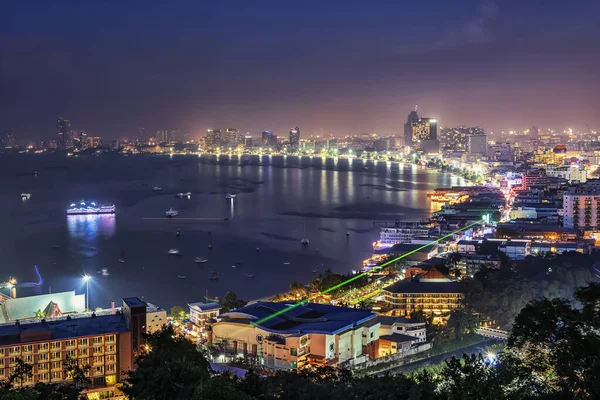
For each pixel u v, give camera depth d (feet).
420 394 451.94
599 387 395.55
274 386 563.07
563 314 435.53
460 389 434.71
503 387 443.32
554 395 436.76
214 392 439.22
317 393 508.53
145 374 469.16
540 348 449.06
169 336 636.89
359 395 484.74
